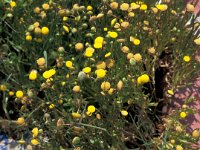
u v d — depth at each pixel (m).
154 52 0.38
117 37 0.37
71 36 0.41
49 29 0.39
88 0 0.44
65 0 0.40
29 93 0.33
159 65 0.43
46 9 0.38
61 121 0.31
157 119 0.39
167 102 0.40
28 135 0.37
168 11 0.40
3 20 0.39
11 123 0.37
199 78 0.42
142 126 0.37
